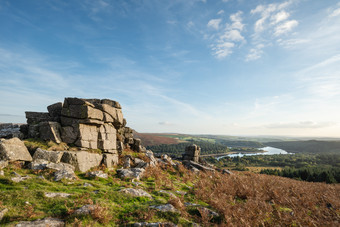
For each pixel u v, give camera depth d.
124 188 11.89
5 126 20.88
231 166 155.12
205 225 8.49
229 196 13.79
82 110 17.88
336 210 13.34
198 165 27.17
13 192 8.45
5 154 12.14
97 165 17.58
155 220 7.98
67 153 14.97
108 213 7.97
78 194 9.62
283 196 15.48
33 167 12.75
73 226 6.59
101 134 19.61
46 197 8.63
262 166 166.00
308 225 10.12
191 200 12.75
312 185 25.75
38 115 19.05
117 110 22.80
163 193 12.49
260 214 10.23
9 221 6.46
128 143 26.02
